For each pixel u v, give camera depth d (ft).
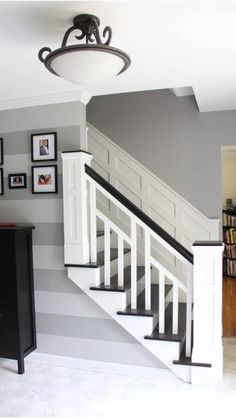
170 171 12.21
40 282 9.32
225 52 6.46
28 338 8.92
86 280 8.57
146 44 6.08
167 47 6.21
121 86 8.46
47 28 5.47
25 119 9.21
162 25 5.41
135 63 6.95
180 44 6.11
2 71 7.25
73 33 5.52
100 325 8.85
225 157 19.88
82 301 8.97
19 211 9.43
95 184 8.55
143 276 10.55
